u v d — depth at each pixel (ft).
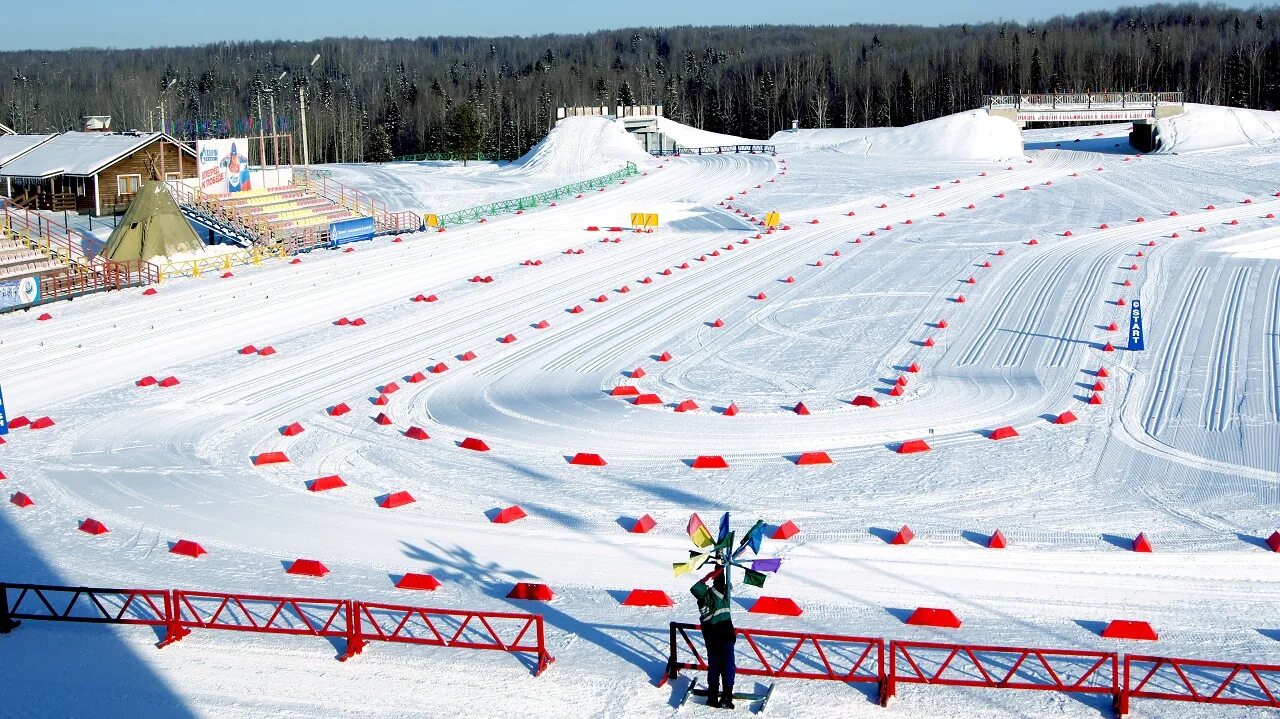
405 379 102.63
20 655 49.78
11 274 143.33
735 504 69.51
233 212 180.04
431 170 281.13
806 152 312.71
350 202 214.90
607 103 515.50
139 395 97.81
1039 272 148.56
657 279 150.82
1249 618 52.08
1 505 70.64
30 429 88.07
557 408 92.68
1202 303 127.54
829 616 53.01
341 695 45.91
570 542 63.62
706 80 554.05
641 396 94.68
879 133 319.68
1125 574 57.52
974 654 48.83
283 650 49.93
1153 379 98.17
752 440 83.25
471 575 59.11
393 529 65.87
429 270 158.20
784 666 46.68
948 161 285.84
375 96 549.13
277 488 73.51
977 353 109.09
